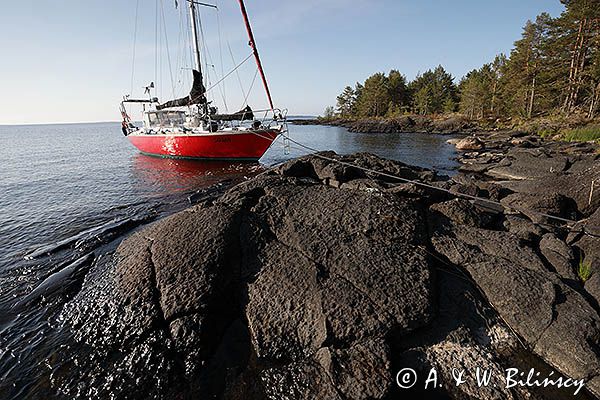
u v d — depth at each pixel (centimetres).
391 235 617
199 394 405
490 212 795
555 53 3803
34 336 502
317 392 386
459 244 610
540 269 551
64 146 4356
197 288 508
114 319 502
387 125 5412
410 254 571
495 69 5366
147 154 2331
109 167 2119
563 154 1733
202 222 662
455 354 434
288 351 445
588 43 3488
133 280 552
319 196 759
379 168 1116
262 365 436
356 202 712
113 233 921
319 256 564
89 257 752
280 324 470
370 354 414
